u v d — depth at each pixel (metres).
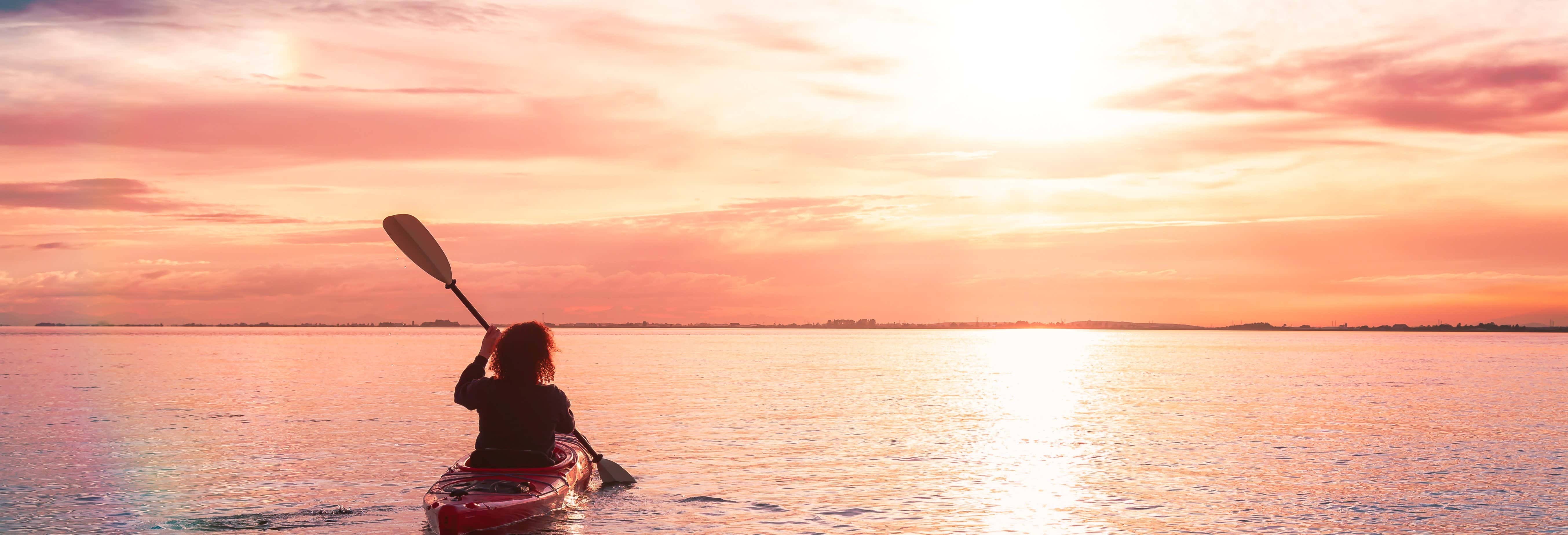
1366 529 8.00
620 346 95.38
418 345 95.88
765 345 105.50
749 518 8.38
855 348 91.38
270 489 9.71
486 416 8.11
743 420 17.11
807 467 11.33
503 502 7.39
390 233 10.01
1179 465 11.59
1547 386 28.16
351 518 8.35
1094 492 9.72
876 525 8.13
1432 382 30.77
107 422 16.52
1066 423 16.72
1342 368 43.28
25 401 21.50
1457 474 10.88
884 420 17.23
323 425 16.08
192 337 149.50
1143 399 22.75
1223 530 7.94
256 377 32.47
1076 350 86.00
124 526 8.01
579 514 8.51
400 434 14.63
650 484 10.12
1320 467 11.48
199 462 11.63
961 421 17.00
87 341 114.50
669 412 18.84
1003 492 9.73
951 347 99.56
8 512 8.54
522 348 8.01
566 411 8.25
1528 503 9.10
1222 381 31.56
